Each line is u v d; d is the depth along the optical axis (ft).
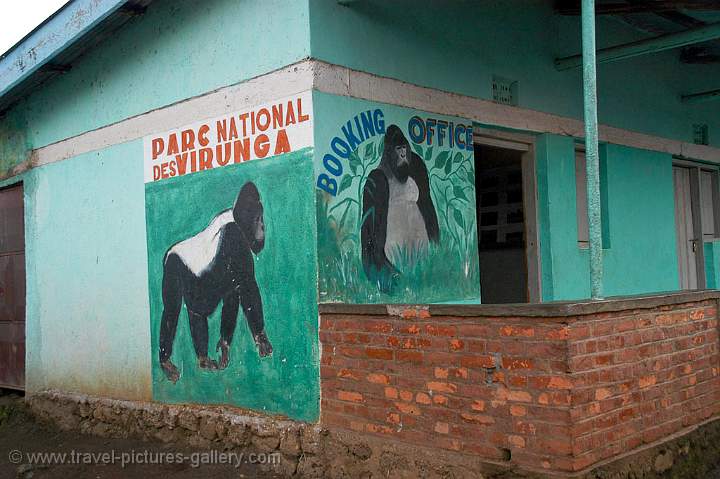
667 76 28.14
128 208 21.36
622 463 12.85
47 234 24.94
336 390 15.58
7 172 27.14
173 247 19.76
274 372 16.90
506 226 23.40
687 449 14.62
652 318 14.25
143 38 20.79
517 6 21.59
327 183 16.22
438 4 19.21
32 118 25.77
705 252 30.66
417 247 18.15
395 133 17.83
